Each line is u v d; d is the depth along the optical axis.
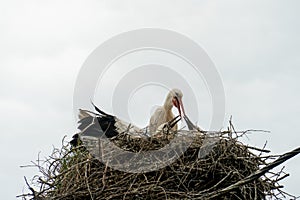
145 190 9.98
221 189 10.04
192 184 10.45
